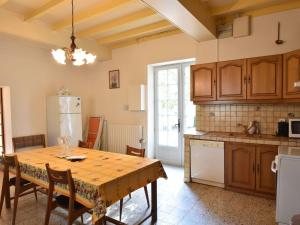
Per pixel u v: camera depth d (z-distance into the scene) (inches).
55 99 178.4
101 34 178.5
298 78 110.6
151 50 183.0
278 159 90.1
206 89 142.1
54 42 160.2
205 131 153.7
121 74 203.5
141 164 90.0
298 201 87.2
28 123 174.7
